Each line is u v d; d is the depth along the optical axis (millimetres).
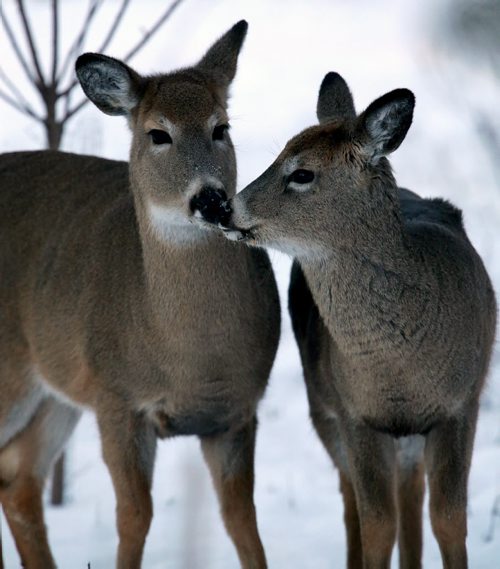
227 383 10844
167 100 10602
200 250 10531
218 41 11547
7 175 12484
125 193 11789
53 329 11648
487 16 23953
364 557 10320
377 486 10234
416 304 9820
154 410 11000
